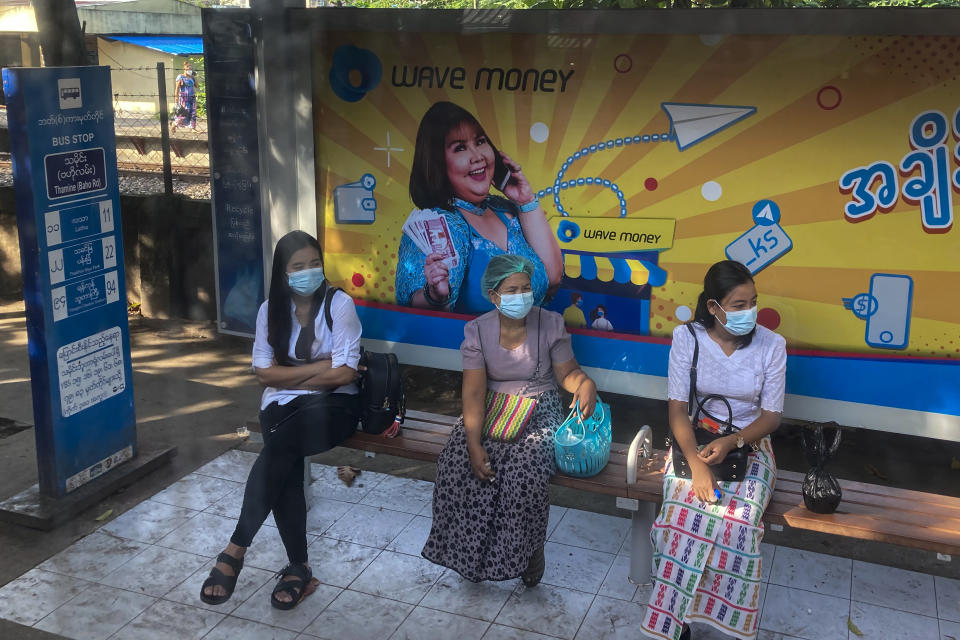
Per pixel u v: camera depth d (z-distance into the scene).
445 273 4.06
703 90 3.47
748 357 2.89
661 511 2.82
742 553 2.70
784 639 2.83
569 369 3.14
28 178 3.16
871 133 3.30
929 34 3.15
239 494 3.57
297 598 2.93
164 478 3.68
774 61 3.35
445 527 3.04
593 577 3.16
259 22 4.07
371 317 4.26
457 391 4.66
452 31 3.78
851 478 3.87
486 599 3.01
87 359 3.49
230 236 4.64
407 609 2.94
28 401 4.66
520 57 3.71
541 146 3.77
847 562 3.26
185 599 2.91
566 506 3.66
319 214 4.23
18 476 3.71
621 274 3.78
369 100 4.00
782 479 3.04
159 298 4.84
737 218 3.55
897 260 3.37
